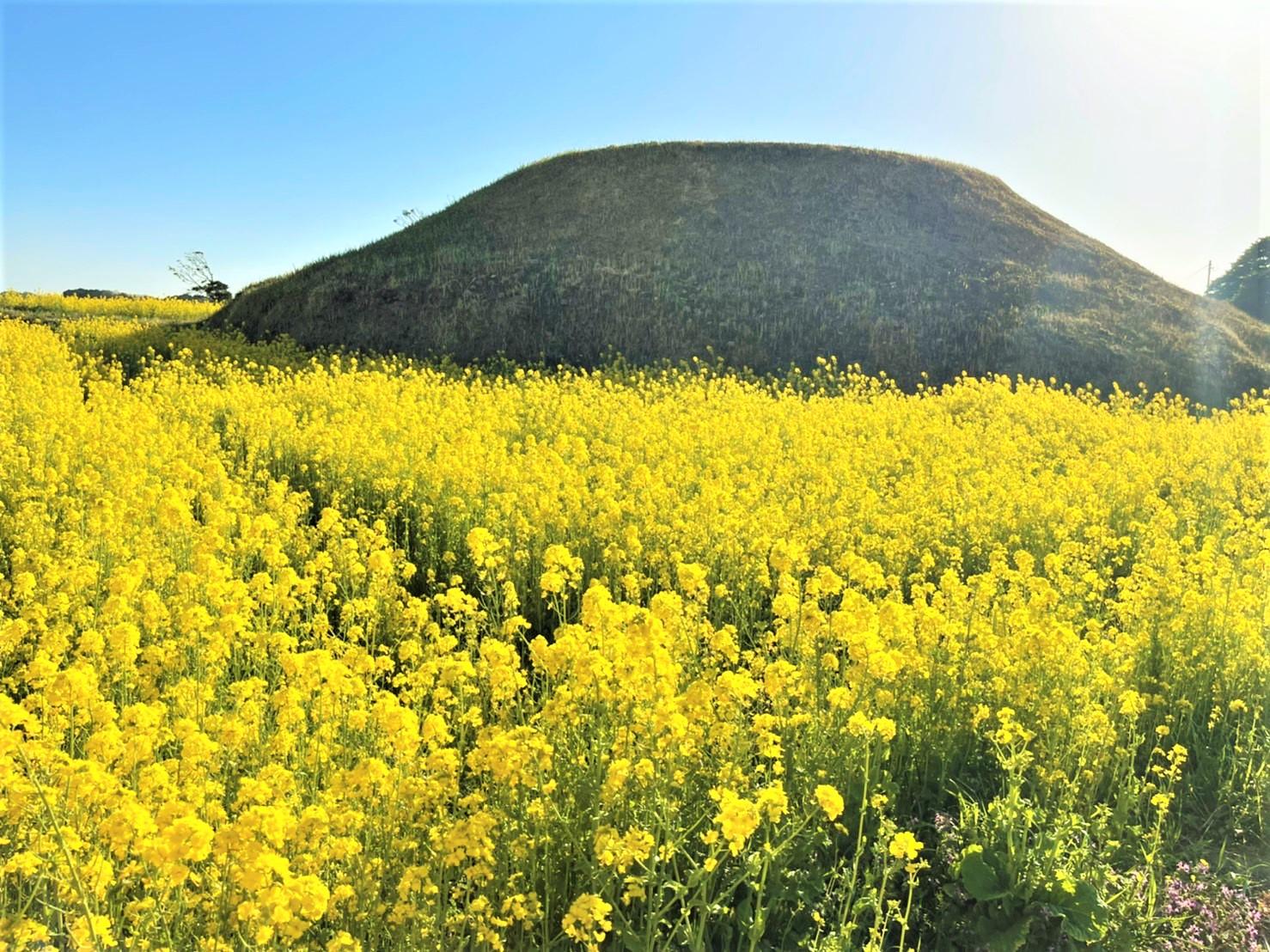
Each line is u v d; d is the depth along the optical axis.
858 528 9.38
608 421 16.14
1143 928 4.16
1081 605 7.25
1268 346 32.19
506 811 3.99
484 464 10.84
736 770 4.26
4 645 4.45
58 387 16.56
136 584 5.82
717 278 34.66
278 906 2.88
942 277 35.31
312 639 6.39
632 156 46.03
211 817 3.76
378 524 8.53
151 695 5.12
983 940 4.12
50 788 3.58
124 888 3.52
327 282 34.78
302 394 18.11
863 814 4.00
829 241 38.03
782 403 20.50
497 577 7.13
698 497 9.74
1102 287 35.53
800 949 3.95
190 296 66.50
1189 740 5.84
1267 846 4.93
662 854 3.73
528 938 3.81
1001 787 5.12
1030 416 19.19
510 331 31.05
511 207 42.44
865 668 4.84
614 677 4.49
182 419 15.07
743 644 7.32
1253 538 9.39
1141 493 11.83
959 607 6.30
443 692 4.77
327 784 4.20
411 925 3.50
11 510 9.32
